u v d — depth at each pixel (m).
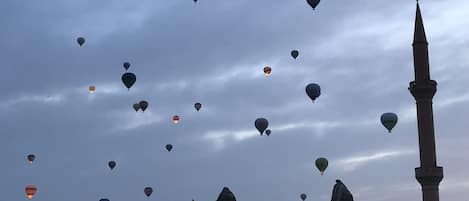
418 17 111.94
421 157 106.94
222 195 95.94
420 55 109.31
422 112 107.44
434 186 105.88
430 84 107.62
